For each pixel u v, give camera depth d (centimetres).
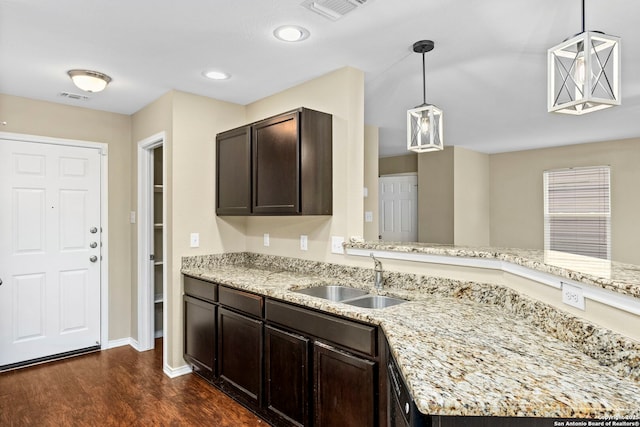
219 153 328
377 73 277
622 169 509
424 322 163
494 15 195
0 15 195
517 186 605
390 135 492
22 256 323
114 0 181
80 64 259
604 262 158
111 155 372
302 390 208
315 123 261
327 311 194
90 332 359
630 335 110
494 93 325
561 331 139
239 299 255
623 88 308
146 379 302
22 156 324
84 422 237
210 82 294
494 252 200
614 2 182
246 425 236
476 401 93
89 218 359
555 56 151
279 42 227
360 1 182
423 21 202
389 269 243
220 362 274
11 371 313
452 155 560
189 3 185
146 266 365
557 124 428
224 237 342
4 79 285
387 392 163
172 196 309
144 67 265
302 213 252
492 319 168
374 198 436
